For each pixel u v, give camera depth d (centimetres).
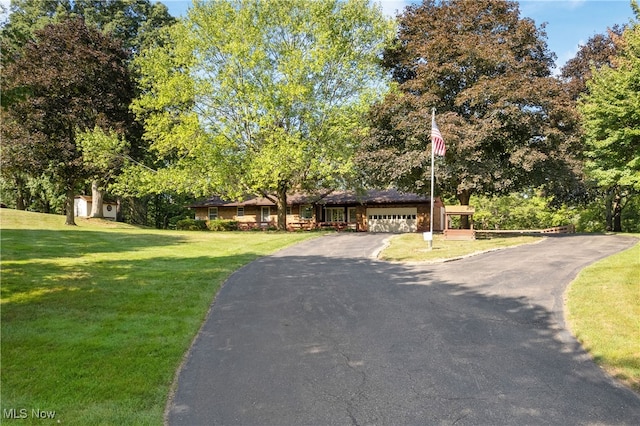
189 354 616
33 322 720
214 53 2736
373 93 2514
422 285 1036
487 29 2322
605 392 487
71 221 2933
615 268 1068
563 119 2053
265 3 2695
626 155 1988
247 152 2661
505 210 3997
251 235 2473
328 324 750
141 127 3177
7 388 488
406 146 2203
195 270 1245
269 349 635
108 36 3114
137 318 764
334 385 513
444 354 604
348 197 3650
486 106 2056
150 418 432
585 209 3644
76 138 2692
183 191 2755
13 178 3625
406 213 3516
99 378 519
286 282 1101
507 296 903
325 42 2566
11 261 1284
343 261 1437
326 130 2630
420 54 2234
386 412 448
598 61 2923
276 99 2541
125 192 2994
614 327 672
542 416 437
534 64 2267
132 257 1473
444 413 445
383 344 647
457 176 2100
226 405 468
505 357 590
